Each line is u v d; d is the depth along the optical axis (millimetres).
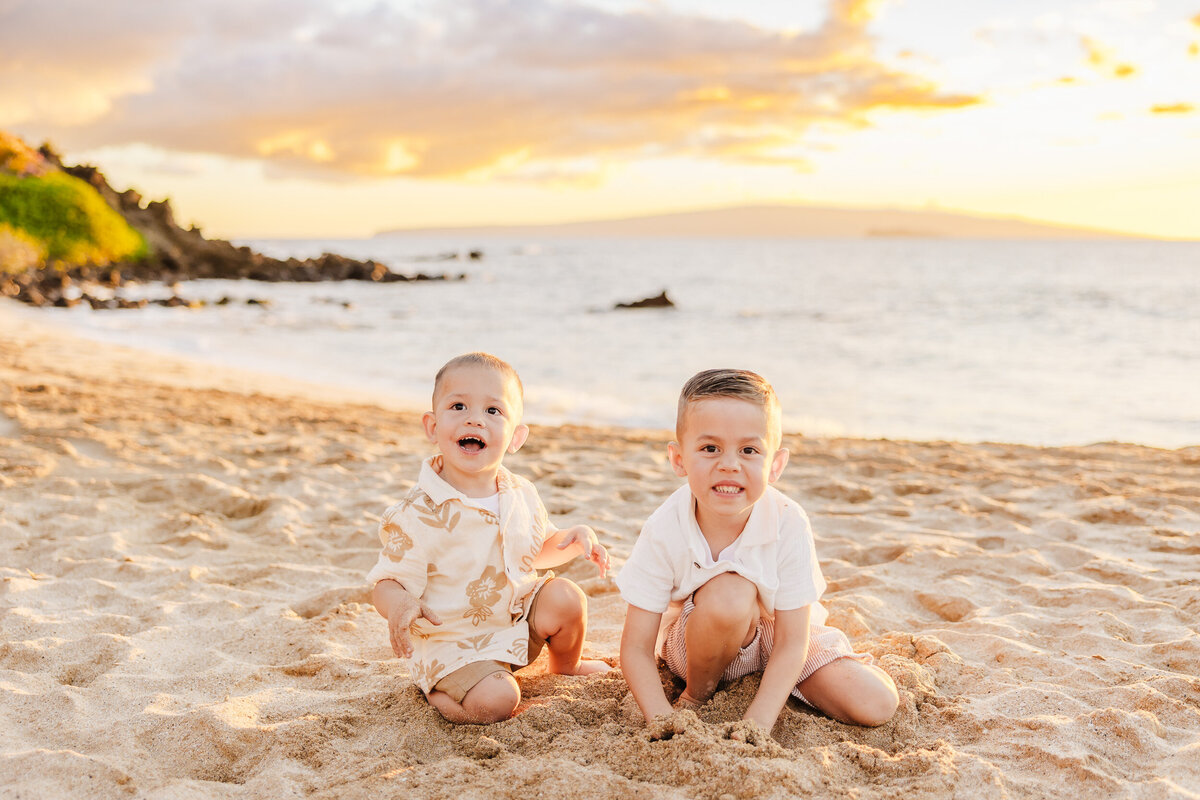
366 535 4227
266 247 142750
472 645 2441
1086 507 4746
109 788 2037
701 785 1909
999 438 8602
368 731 2355
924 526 4527
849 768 2082
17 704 2479
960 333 19312
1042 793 1981
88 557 3826
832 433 8867
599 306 28312
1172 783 1977
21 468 5031
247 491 5008
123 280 34062
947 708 2420
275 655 2938
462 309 26750
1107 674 2648
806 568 2365
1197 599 3258
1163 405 10273
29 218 35031
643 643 2396
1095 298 30500
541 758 2078
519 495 2570
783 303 29469
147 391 8914
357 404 9422
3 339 13758
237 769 2172
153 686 2627
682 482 5516
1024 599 3436
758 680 2516
